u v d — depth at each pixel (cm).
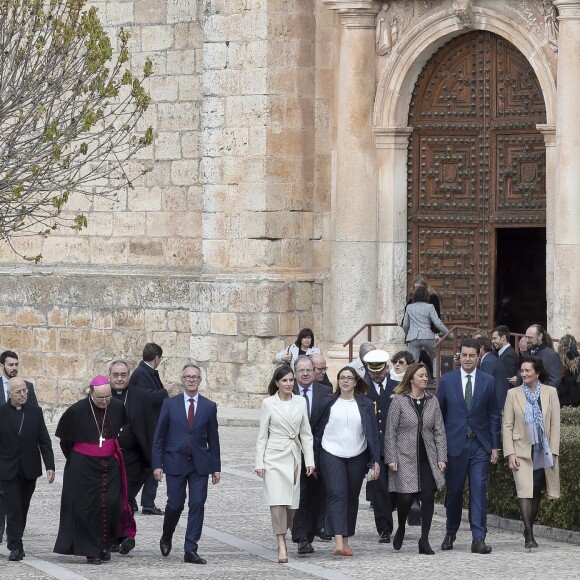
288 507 2809
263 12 4806
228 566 2741
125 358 5312
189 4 5178
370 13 4700
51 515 3347
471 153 4716
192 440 2833
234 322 4862
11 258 5631
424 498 2856
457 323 4731
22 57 3934
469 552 2875
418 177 4775
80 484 2792
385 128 4712
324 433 2859
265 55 4806
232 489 3594
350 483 2862
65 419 2831
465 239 4744
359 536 3083
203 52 4975
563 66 4331
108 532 2812
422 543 2848
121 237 5359
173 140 5222
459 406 2900
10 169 3991
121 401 2862
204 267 4962
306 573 2656
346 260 4747
